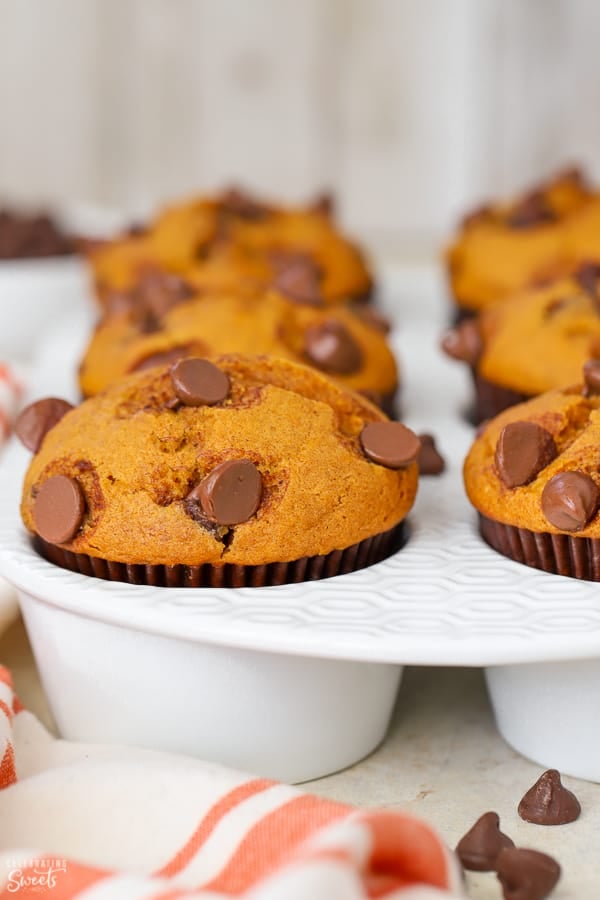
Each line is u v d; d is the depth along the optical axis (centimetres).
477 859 33
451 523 40
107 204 112
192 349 46
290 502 36
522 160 112
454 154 112
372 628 34
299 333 48
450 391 53
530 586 36
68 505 36
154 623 34
